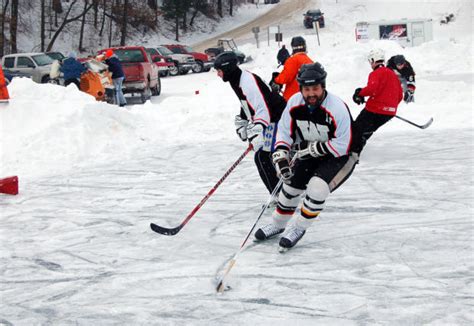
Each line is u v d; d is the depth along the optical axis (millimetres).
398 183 12859
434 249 8617
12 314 7191
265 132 10414
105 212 11867
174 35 98688
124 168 16234
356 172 14148
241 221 10758
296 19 97312
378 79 15117
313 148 8188
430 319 6414
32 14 84750
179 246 9484
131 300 7398
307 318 6609
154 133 20281
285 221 9172
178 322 6703
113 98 30344
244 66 60125
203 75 53781
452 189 12086
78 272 8531
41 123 18531
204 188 13539
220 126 20953
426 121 21000
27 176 15773
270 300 7152
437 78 38312
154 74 36562
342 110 7906
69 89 20078
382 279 7594
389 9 91812
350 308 6801
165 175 15156
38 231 10773
